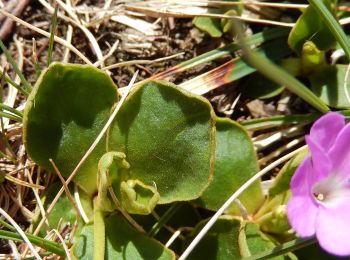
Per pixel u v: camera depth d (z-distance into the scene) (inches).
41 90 5.2
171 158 5.3
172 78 6.6
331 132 4.7
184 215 5.7
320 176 4.8
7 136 6.1
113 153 5.0
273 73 5.3
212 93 6.6
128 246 5.3
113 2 7.0
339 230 4.7
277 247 5.0
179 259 5.1
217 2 6.6
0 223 5.5
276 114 6.5
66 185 5.4
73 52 6.7
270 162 6.3
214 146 5.1
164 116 5.2
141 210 5.0
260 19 6.8
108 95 5.4
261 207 5.7
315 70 6.4
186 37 6.9
